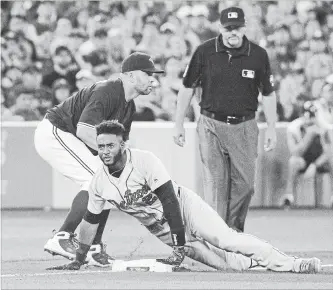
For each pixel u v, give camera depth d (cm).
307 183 5878
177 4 7675
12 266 3095
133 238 4234
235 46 3450
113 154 2566
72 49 6519
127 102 3030
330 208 5878
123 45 6650
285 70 6731
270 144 3584
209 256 2770
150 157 2614
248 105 3484
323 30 7612
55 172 5672
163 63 6425
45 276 2614
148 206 2698
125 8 7475
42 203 5672
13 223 4906
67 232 3022
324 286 2355
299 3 7825
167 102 6081
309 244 3984
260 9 7644
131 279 2497
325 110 6112
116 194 2647
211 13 7581
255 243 2698
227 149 3497
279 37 7012
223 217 3553
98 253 2933
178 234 2655
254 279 2503
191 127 5662
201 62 3475
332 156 5894
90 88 3069
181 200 2738
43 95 5975
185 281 2447
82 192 3052
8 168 5628
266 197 5856
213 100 3478
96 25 6662
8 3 7056
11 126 5628
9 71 6094
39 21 6969
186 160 5669
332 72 6869
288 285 2367
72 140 3119
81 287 2322
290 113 6372
